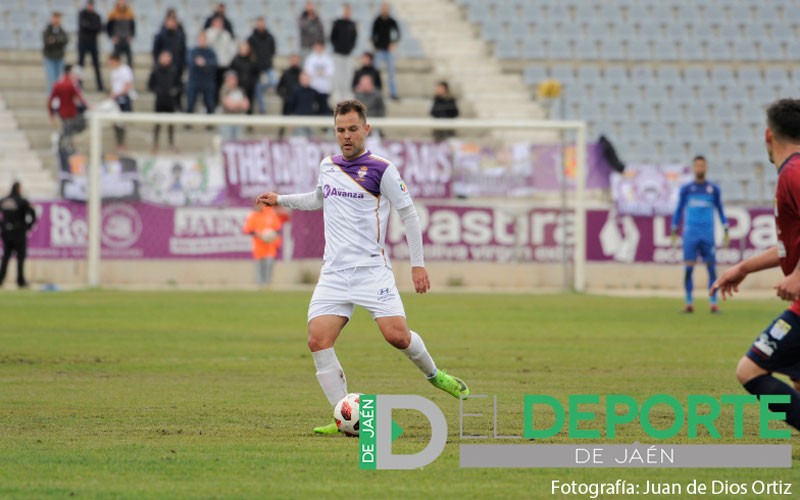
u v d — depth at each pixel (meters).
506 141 101.88
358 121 29.39
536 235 101.94
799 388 26.50
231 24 120.06
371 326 63.56
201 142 109.12
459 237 100.94
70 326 60.94
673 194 104.06
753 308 79.38
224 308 73.94
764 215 103.19
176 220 98.44
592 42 133.50
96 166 94.50
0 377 40.97
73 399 35.72
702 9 140.00
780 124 24.95
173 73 108.38
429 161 101.06
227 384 39.56
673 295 94.94
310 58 113.31
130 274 97.69
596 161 104.00
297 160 100.38
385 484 23.56
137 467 25.02
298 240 100.06
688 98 130.50
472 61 129.50
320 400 35.75
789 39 139.12
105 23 126.12
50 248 97.00
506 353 49.97
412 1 136.62
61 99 100.56
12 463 25.42
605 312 74.50
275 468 25.03
